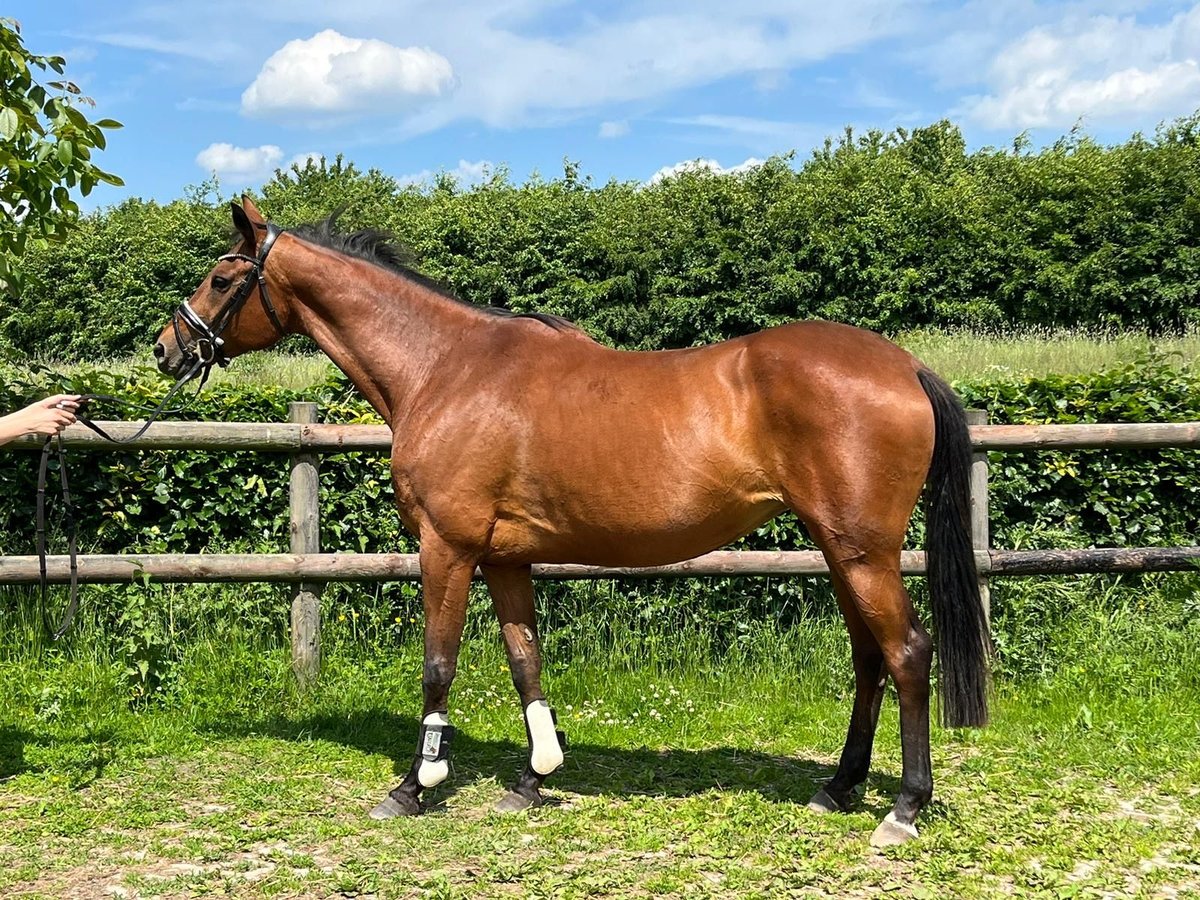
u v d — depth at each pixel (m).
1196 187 19.38
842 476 3.04
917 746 3.18
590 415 3.29
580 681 4.83
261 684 4.61
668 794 3.70
